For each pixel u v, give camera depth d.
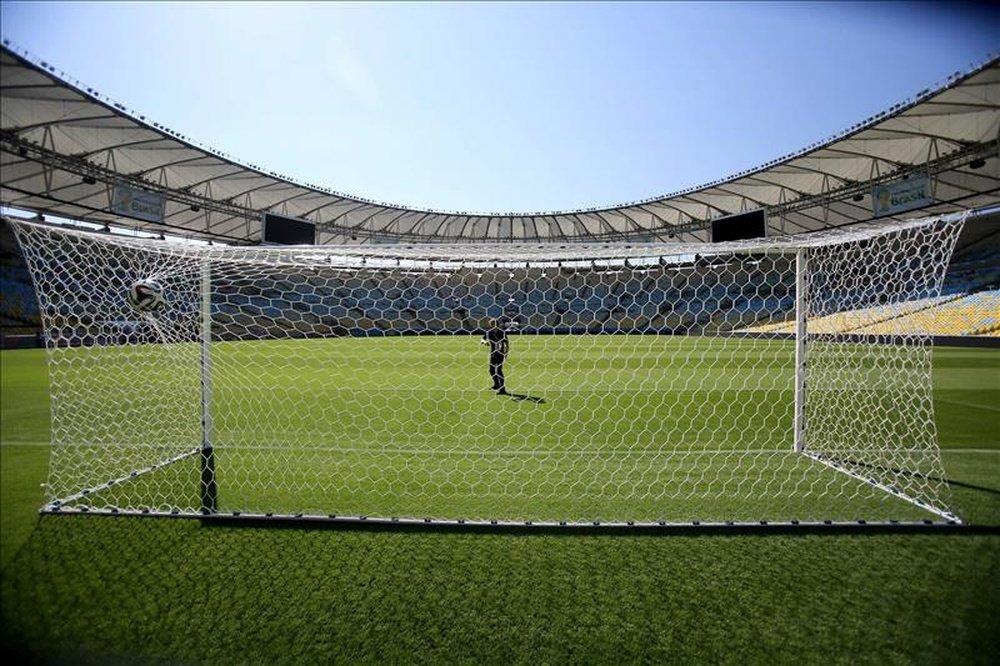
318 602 1.90
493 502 2.97
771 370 9.48
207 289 3.49
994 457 3.83
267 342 14.63
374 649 1.64
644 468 3.63
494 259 5.18
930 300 3.79
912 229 3.53
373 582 2.04
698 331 16.47
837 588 1.99
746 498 3.04
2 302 18.09
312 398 6.62
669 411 5.77
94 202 18.72
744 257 5.72
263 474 3.49
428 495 3.09
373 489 3.20
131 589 1.99
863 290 4.82
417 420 5.29
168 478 3.38
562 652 1.63
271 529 2.52
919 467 3.60
